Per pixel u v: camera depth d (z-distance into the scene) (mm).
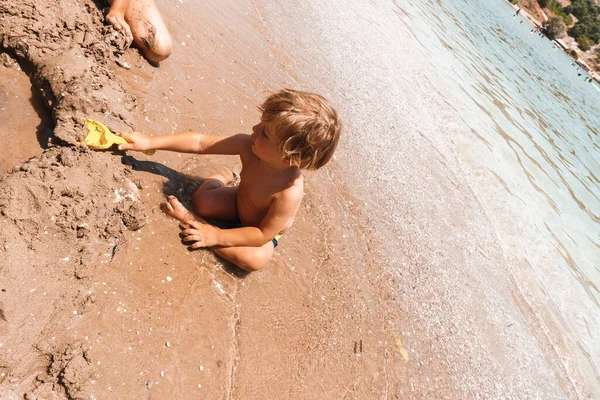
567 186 9312
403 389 3209
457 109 8898
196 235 2619
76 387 1857
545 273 5941
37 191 2066
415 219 4941
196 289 2533
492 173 7398
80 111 2477
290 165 2424
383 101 6848
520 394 3967
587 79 34875
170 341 2248
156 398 2047
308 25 7418
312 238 3674
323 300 3254
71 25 2838
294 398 2570
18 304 1878
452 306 4246
